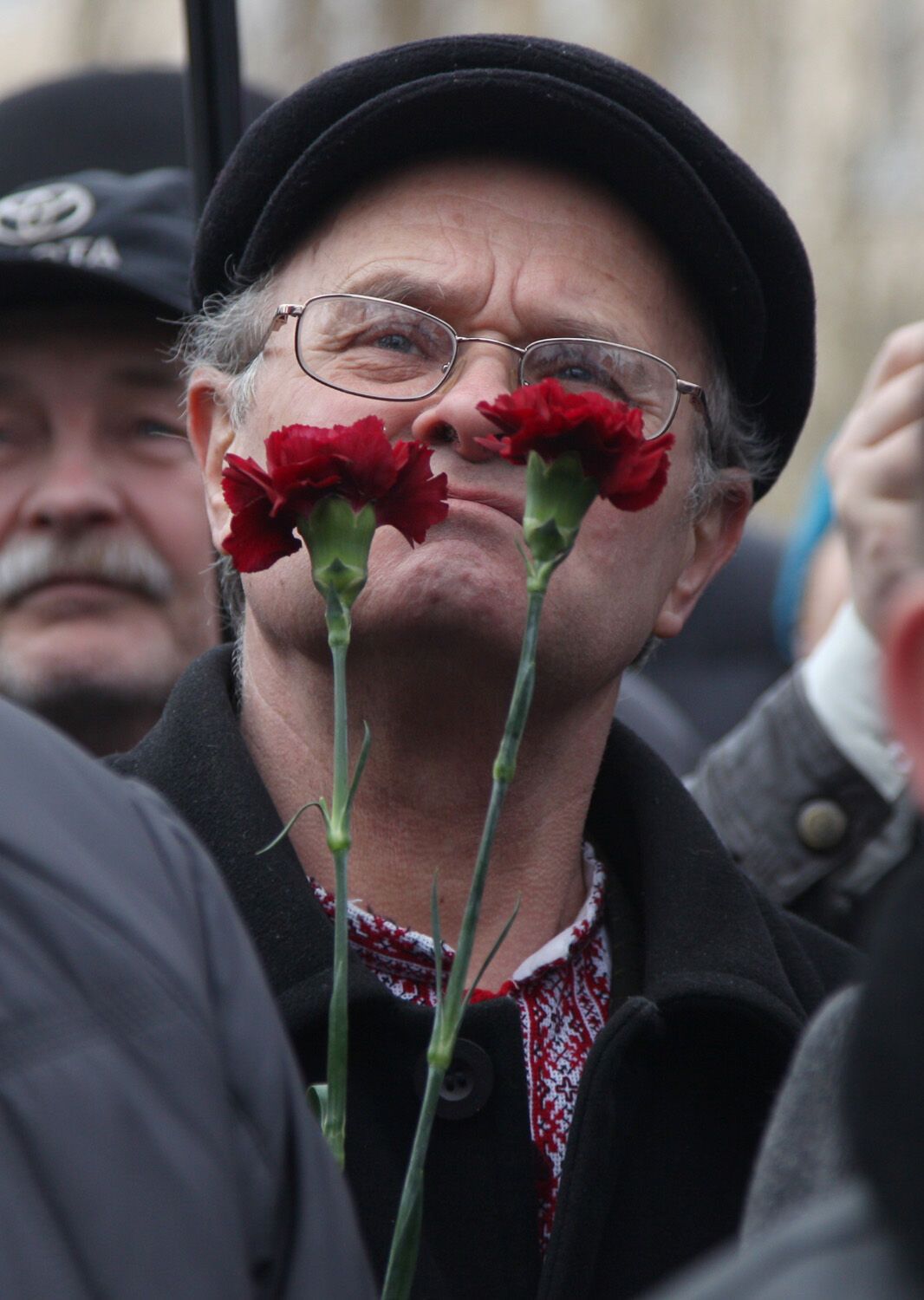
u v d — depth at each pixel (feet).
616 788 21.76
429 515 15.80
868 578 19.48
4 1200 11.30
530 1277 18.16
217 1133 12.05
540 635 19.06
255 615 20.06
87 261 30.27
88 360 30.22
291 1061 13.20
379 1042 18.40
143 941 12.36
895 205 110.22
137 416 30.48
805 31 111.55
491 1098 18.45
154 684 30.09
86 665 29.66
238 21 26.78
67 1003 11.91
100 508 29.76
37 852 12.37
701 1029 19.43
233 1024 12.73
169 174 32.27
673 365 20.94
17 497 30.07
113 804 13.28
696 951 19.81
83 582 29.94
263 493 15.80
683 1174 19.03
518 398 15.58
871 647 26.35
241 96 26.76
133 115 34.45
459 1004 15.34
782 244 21.45
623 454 15.24
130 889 12.71
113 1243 11.43
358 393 19.72
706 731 44.65
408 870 19.89
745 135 111.04
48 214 30.99
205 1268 11.63
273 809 19.49
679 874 20.62
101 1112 11.65
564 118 19.74
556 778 20.33
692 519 21.84
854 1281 10.08
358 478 15.47
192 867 13.39
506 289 19.80
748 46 110.83
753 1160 19.31
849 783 26.20
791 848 26.25
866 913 25.91
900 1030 10.37
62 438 30.17
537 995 20.15
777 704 27.32
